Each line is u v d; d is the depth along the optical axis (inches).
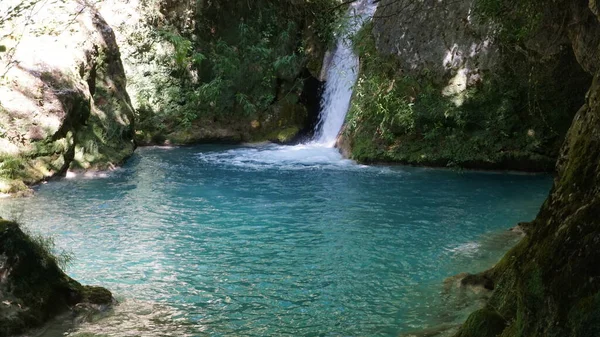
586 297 101.5
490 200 446.3
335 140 685.3
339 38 701.3
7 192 447.8
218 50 740.7
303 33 746.8
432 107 573.3
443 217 400.2
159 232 369.1
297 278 292.5
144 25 699.4
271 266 310.5
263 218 400.8
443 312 244.2
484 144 553.6
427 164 567.5
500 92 553.3
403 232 368.2
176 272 300.5
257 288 279.1
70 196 454.0
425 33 589.6
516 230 364.2
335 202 441.1
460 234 362.6
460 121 563.8
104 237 357.7
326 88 730.2
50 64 526.9
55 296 233.6
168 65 710.5
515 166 550.6
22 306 217.6
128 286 279.9
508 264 256.2
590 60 256.4
